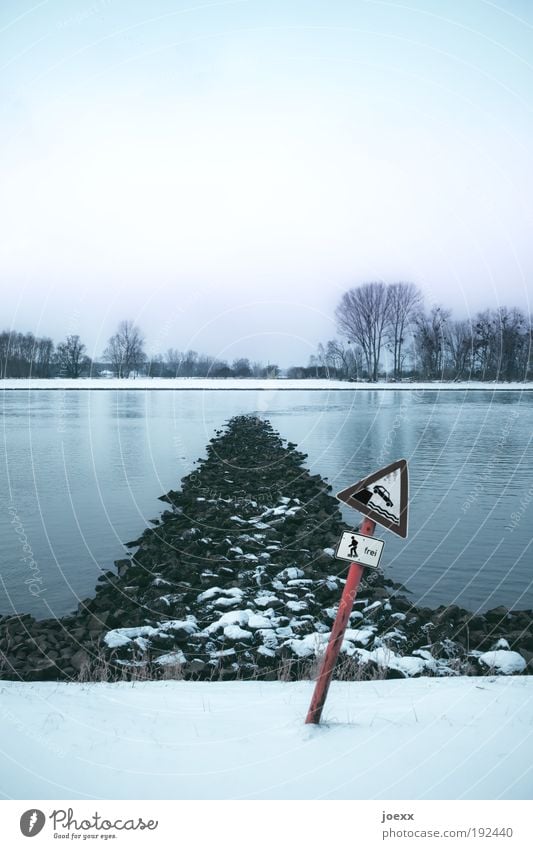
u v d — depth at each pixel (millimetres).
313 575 12406
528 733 5355
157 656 8898
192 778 4836
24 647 9109
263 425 41312
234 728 5590
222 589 11742
